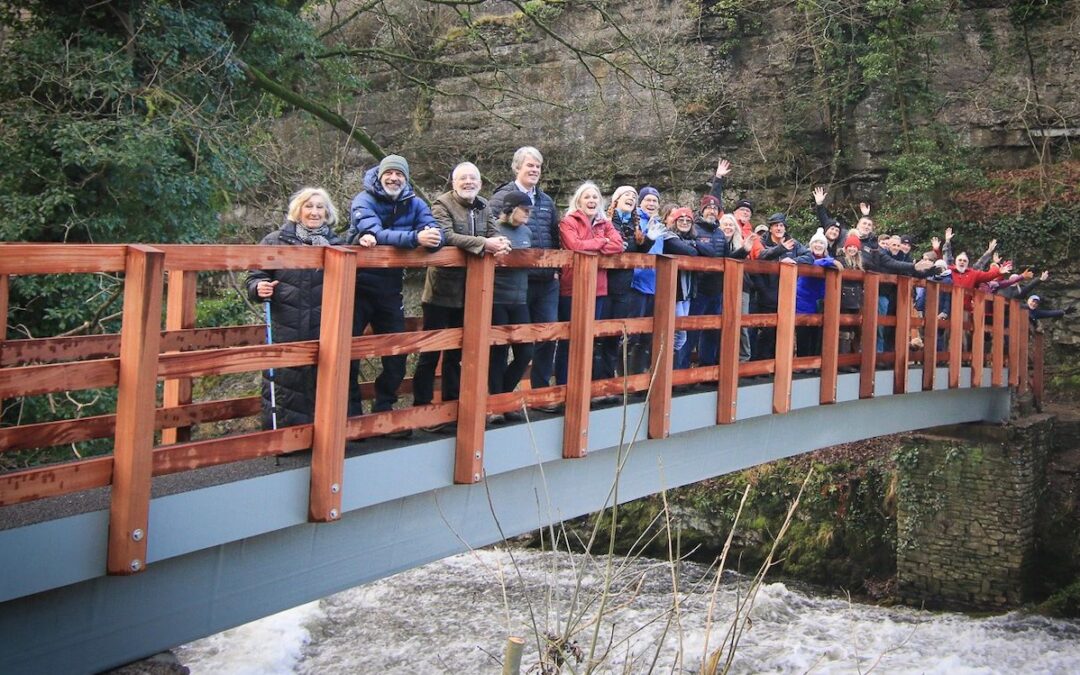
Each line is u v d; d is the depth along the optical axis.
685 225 8.20
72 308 10.34
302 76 14.78
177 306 5.60
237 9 12.73
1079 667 10.78
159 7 11.22
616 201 7.57
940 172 18.14
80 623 3.76
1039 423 14.05
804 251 9.80
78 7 11.09
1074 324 17.19
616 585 12.59
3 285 4.54
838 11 19.03
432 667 10.20
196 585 4.16
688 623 11.46
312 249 4.36
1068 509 13.92
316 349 4.43
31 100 10.45
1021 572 13.23
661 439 7.15
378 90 22.02
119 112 10.36
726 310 7.50
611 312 7.32
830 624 12.14
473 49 21.39
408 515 5.15
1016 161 18.73
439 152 21.88
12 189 10.46
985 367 13.59
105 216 10.48
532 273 6.29
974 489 13.54
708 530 15.19
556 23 21.20
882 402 10.95
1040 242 17.50
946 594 13.58
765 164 20.08
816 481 14.88
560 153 21.12
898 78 18.97
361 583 4.91
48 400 10.16
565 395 6.04
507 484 5.79
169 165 10.64
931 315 11.48
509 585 12.76
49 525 3.56
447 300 5.64
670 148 19.73
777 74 20.06
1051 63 18.56
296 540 4.57
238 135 11.78
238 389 16.69
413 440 5.16
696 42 20.45
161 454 3.87
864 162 19.48
